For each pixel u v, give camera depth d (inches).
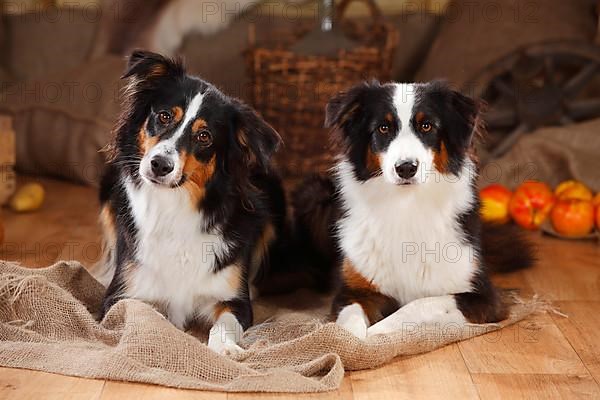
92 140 222.8
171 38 260.1
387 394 115.1
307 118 225.9
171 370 116.9
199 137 127.5
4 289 131.5
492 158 224.4
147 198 132.0
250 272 146.6
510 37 231.0
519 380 120.2
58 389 113.6
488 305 137.9
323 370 119.4
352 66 223.5
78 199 215.8
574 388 117.9
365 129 136.0
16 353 121.3
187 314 137.3
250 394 113.0
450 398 114.6
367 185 137.8
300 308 151.9
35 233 187.8
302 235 164.1
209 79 259.4
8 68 271.6
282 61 222.8
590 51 225.3
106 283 155.4
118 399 111.3
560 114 227.3
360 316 133.3
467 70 231.8
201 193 131.0
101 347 124.8
